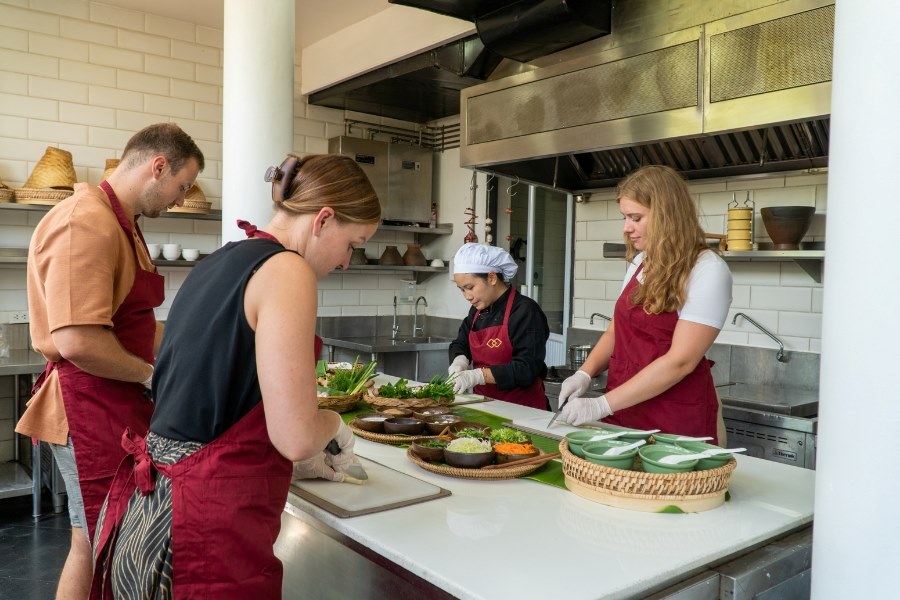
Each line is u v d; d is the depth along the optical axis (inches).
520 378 122.0
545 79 143.9
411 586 57.2
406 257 236.4
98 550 59.0
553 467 76.5
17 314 187.9
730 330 160.6
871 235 48.1
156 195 90.0
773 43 109.3
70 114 191.6
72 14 190.5
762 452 129.0
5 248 179.0
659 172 91.5
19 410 182.1
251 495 52.2
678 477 62.4
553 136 142.3
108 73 196.4
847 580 50.4
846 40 49.8
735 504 66.0
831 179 51.9
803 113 106.0
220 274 52.9
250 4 131.1
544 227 205.2
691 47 119.8
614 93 131.6
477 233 227.0
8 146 183.6
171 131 89.7
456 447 75.0
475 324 134.3
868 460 48.9
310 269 52.7
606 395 89.4
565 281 197.5
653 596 49.7
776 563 56.5
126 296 87.2
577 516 61.6
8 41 182.7
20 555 141.7
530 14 134.2
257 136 132.2
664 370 87.7
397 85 196.4
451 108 223.3
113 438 84.0
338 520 59.9
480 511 62.6
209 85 212.5
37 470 160.2
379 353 219.9
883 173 47.4
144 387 87.9
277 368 48.8
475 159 159.6
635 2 130.3
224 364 51.2
